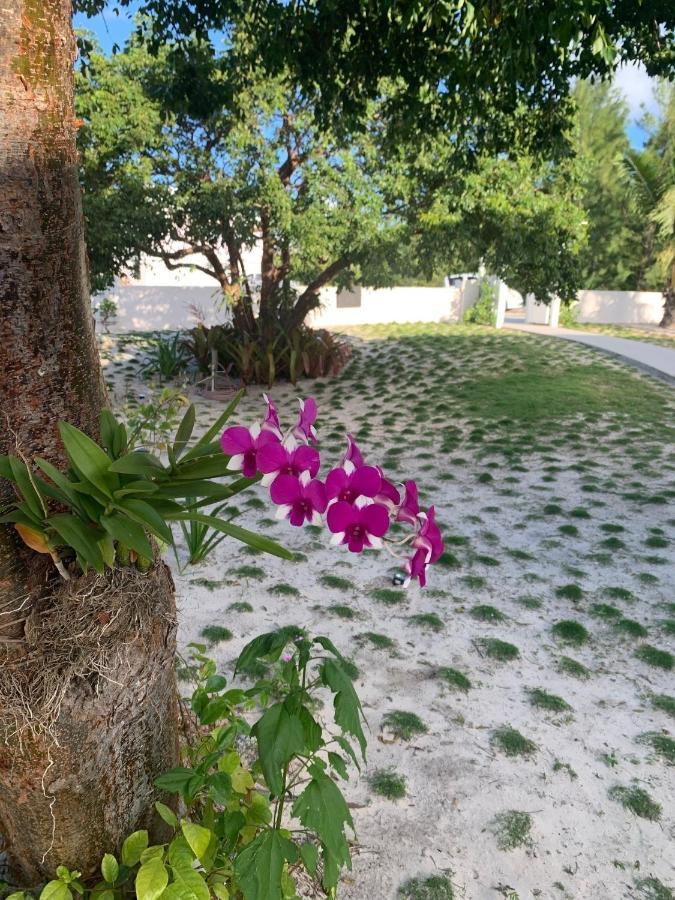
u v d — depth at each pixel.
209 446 1.74
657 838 2.54
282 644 1.74
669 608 4.38
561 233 10.88
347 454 1.57
